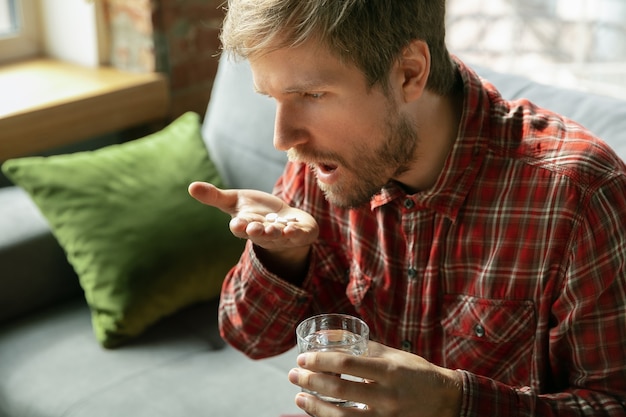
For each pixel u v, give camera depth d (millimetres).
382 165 1105
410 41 1073
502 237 1170
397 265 1271
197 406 1655
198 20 2580
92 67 2580
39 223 1991
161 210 1944
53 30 2631
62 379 1744
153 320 1907
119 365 1787
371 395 995
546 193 1138
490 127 1195
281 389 1708
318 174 1138
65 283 2037
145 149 2033
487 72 1724
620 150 1481
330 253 1366
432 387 1024
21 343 1868
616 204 1103
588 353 1117
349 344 1040
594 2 3672
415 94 1100
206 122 2211
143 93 2439
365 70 1034
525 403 1082
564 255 1121
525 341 1190
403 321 1276
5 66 2568
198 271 1958
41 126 2207
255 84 1069
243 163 2062
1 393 1755
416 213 1218
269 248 1214
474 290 1205
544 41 3809
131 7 2463
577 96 1598
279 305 1289
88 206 1906
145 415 1628
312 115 1062
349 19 1003
